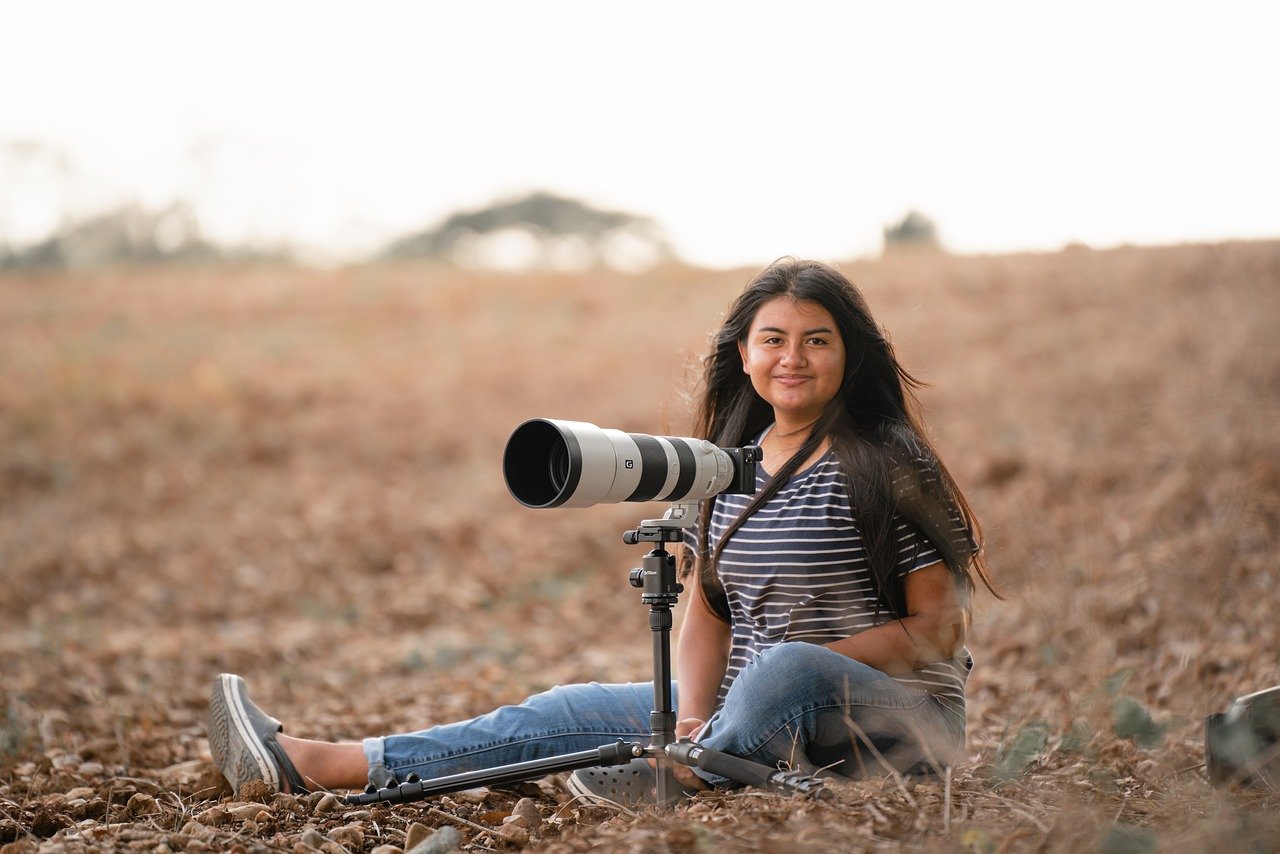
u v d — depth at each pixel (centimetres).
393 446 3619
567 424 757
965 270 4703
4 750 1218
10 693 1545
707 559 927
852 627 862
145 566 2734
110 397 4122
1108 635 1504
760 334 890
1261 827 698
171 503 3228
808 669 821
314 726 1420
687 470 810
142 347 4894
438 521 2956
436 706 1552
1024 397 2984
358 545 2831
